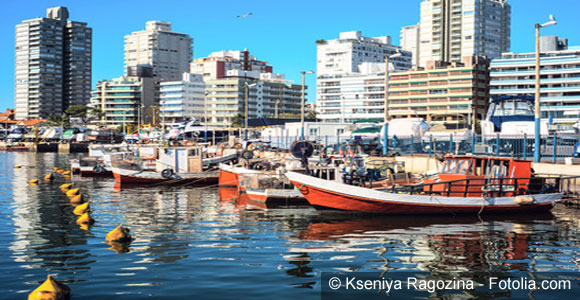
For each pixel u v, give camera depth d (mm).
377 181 33031
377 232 23734
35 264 17828
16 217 27891
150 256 18969
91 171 55562
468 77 171500
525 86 164000
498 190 28734
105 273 16781
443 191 28000
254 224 25812
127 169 45781
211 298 14477
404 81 187625
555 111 156500
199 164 47438
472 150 51656
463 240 22062
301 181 28219
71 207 31875
